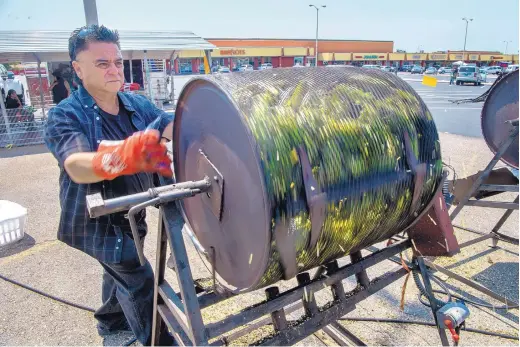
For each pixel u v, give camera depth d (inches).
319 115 56.7
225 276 67.3
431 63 2706.7
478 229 162.7
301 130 53.9
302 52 2450.8
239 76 59.8
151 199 58.2
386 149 60.9
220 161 60.3
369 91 64.9
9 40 412.2
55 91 483.2
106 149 60.7
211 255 69.0
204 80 58.7
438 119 510.3
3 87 487.5
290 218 52.3
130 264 79.7
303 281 71.6
